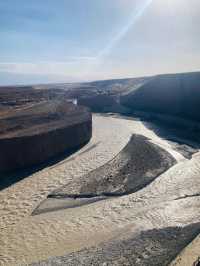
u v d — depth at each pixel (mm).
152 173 41469
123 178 39938
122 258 21766
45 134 47125
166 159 46406
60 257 23203
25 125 53156
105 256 22281
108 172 41719
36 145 45375
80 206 33438
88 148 54000
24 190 37156
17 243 26719
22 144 43500
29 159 44375
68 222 30000
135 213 31203
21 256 24641
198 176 40312
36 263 22656
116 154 49594
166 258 21844
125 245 24000
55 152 49312
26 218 31094
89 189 37125
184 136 63594
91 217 30875
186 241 24266
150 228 27594
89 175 41000
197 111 78375
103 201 34438
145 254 22312
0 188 37656
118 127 75250
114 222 29594
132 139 57938
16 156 42781
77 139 55250
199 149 53219
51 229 28844
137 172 41594
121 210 32156
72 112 72875
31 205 33750
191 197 34125
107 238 26203
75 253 23672
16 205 33719
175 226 27312
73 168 43969
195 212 30281
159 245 23688
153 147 51000
